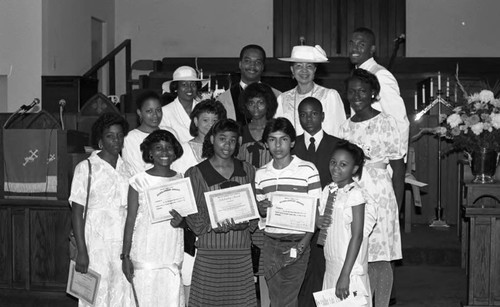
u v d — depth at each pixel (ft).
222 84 31.07
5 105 36.37
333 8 45.14
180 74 19.06
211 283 14.96
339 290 14.46
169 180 15.52
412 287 22.08
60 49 37.93
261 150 16.87
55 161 20.13
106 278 16.12
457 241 25.40
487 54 44.57
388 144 16.76
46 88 35.37
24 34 36.19
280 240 15.61
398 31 44.93
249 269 15.19
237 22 45.47
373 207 14.94
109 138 16.10
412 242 25.20
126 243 15.60
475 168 20.01
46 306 19.85
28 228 19.99
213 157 15.33
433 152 29.32
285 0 45.27
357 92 16.63
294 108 18.40
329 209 14.89
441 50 44.83
